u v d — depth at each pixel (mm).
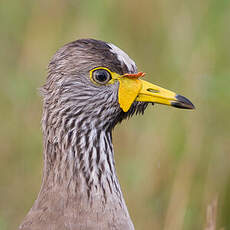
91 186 9320
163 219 12984
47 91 9445
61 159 9352
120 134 13930
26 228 9078
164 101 9594
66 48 9375
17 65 14297
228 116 13234
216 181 12945
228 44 13562
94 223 9148
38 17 14531
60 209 9203
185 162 12961
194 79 13430
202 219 12656
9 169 14055
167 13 14328
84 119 9375
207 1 13820
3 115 14172
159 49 14367
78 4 14578
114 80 9438
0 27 14602
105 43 9516
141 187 13188
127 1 14484
